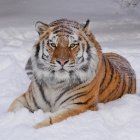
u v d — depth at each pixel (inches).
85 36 338.6
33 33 702.5
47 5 1077.8
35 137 305.0
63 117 329.1
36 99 349.1
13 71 469.4
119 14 957.2
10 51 555.5
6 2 1125.7
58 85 339.0
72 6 1060.5
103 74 362.9
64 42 331.6
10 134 311.1
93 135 307.7
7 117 336.5
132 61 521.7
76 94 339.9
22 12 975.0
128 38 689.6
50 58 332.5
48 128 316.5
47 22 815.1
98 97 365.7
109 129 319.3
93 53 339.0
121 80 382.6
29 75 389.7
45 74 337.4
